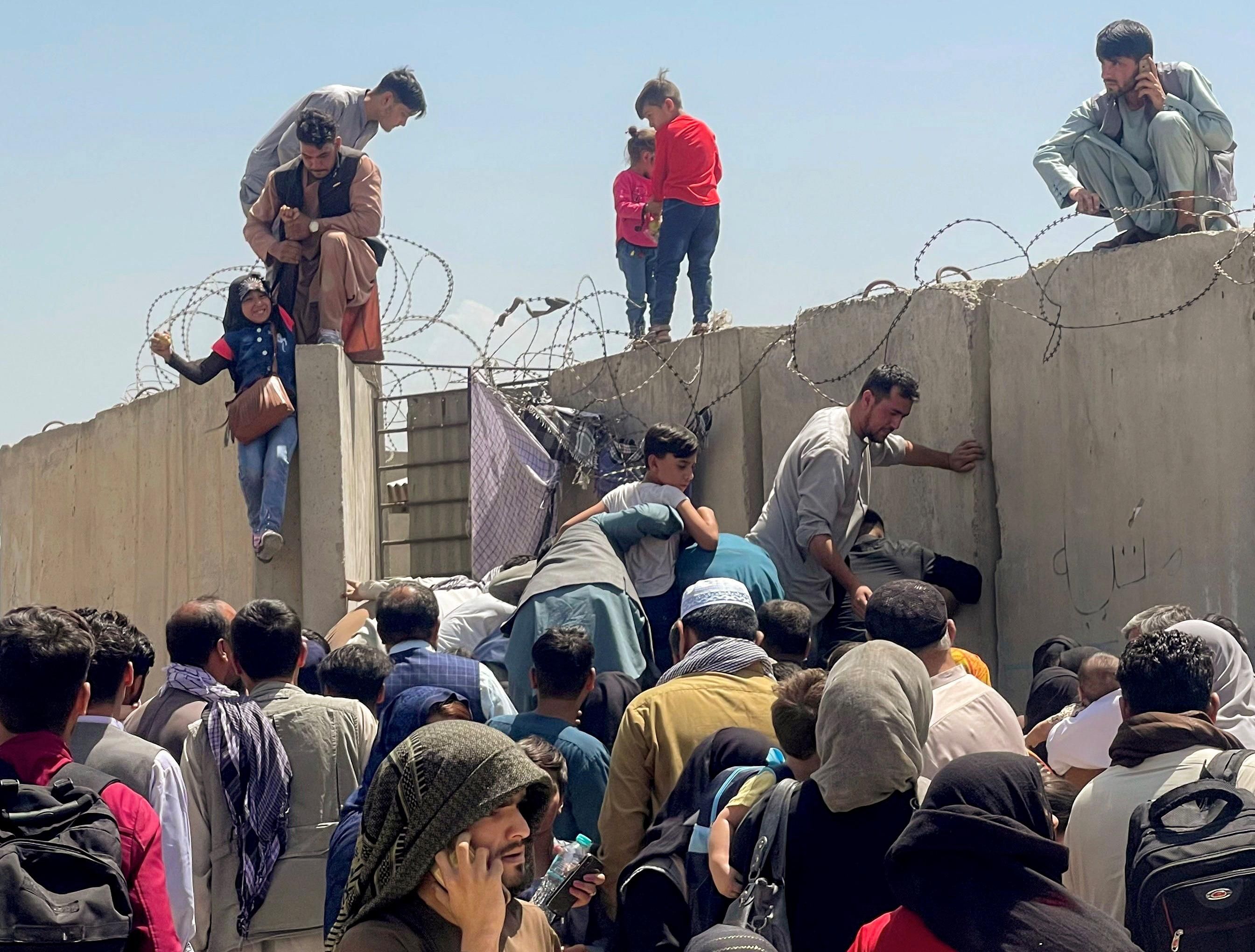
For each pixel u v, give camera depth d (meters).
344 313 8.98
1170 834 3.31
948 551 7.71
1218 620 5.62
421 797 2.40
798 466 7.13
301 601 8.95
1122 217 7.25
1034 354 7.39
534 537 9.14
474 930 2.38
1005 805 2.84
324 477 8.77
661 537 6.89
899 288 8.04
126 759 4.17
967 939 2.72
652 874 3.99
